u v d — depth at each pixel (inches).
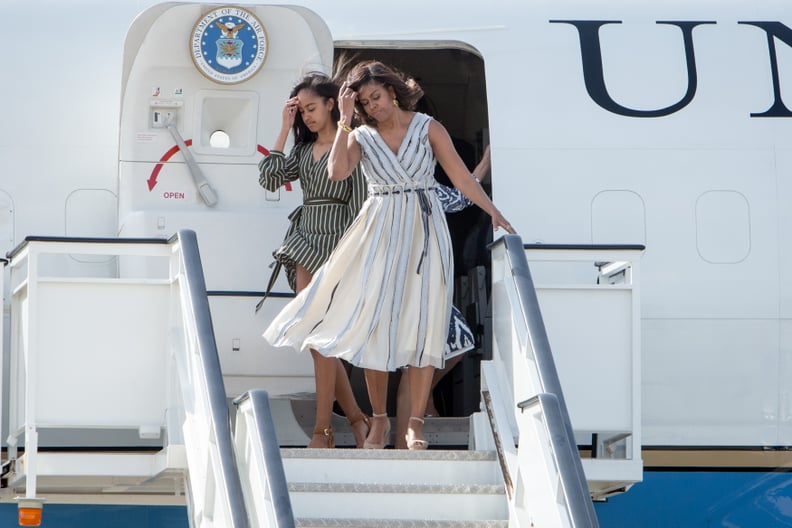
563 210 911.7
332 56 904.9
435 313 706.2
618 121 928.9
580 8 958.4
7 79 900.6
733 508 895.1
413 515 669.3
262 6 885.8
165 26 871.7
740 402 901.2
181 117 888.3
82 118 904.9
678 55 949.2
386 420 729.6
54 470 693.3
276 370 844.6
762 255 919.0
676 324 903.7
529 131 920.9
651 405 893.2
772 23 967.6
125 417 698.2
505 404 713.0
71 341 697.6
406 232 703.1
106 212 893.8
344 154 697.6
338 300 709.3
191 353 653.3
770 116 941.2
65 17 925.8
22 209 882.8
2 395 746.2
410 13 938.1
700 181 924.6
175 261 709.3
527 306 658.8
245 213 881.5
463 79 1087.6
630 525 888.3
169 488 815.7
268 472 548.1
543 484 597.0
